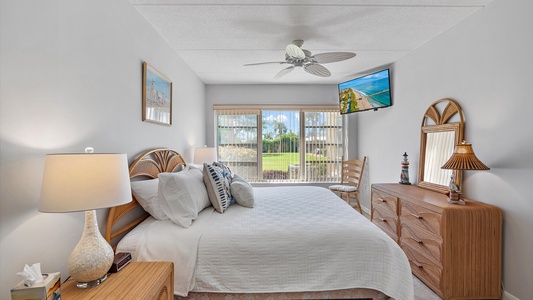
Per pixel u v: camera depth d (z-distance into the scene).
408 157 3.08
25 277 0.84
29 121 1.07
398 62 3.27
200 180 2.11
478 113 2.07
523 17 1.71
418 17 2.16
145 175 2.04
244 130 4.54
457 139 2.25
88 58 1.42
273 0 1.90
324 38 2.58
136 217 1.92
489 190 1.97
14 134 1.01
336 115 4.58
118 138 1.72
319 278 1.52
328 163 4.59
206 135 4.47
